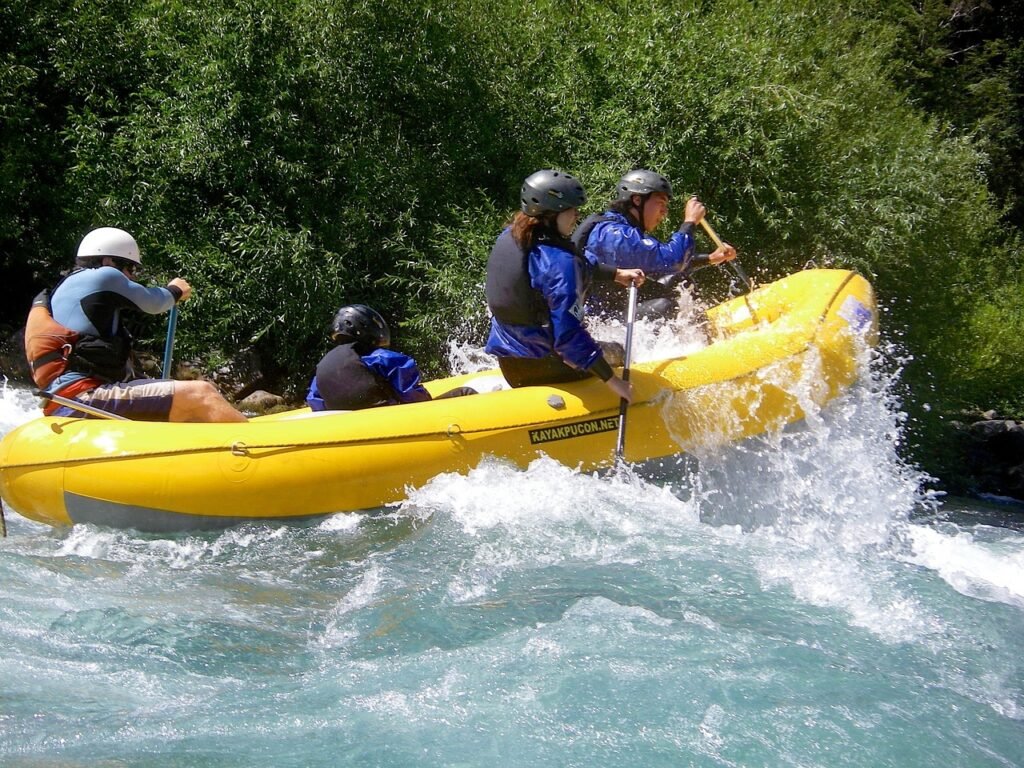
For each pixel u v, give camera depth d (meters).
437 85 9.78
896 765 2.84
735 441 5.27
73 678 3.19
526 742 2.88
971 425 10.78
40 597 3.81
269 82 9.20
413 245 9.53
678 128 9.05
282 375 9.91
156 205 9.41
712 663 3.35
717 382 5.27
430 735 2.91
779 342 5.52
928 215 9.40
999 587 4.43
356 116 9.65
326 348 9.48
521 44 10.03
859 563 4.48
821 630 3.70
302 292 9.12
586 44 9.72
